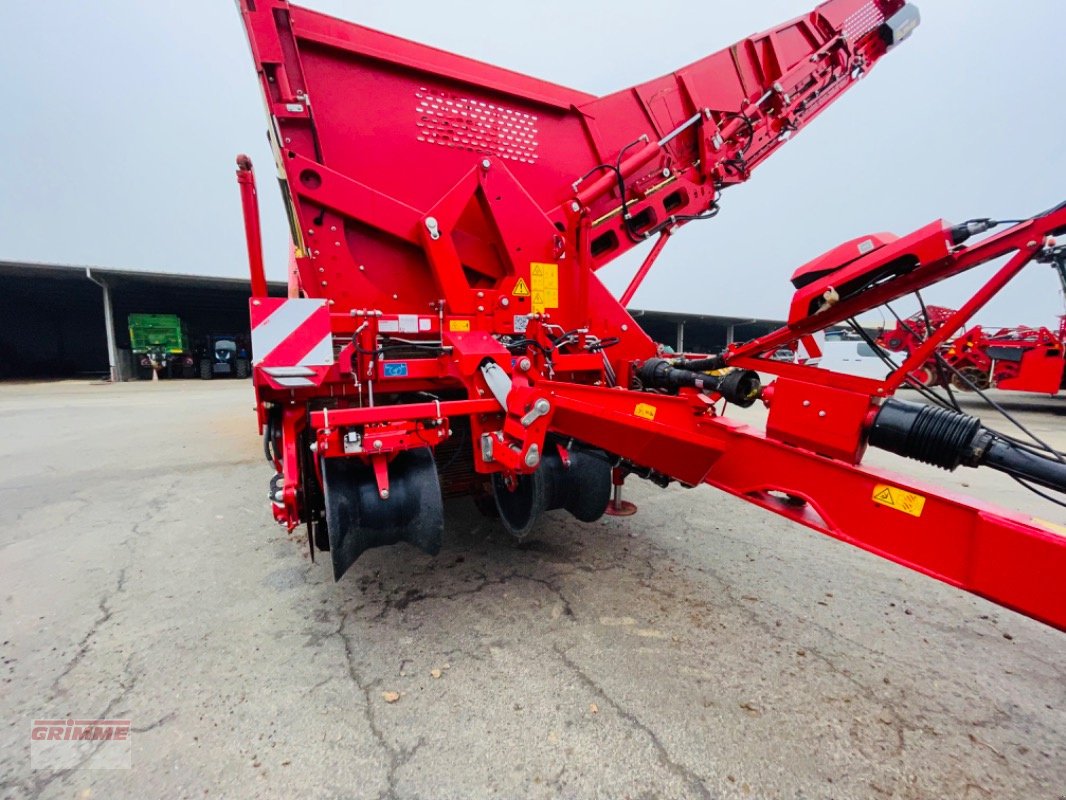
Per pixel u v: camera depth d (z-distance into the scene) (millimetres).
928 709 1743
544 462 2523
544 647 2068
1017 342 9531
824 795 1404
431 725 1652
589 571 2742
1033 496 4219
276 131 2359
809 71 3895
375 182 2598
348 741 1587
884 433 1567
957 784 1444
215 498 3982
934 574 1405
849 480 1603
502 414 2410
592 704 1747
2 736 1594
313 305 2043
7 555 2938
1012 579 1252
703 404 2014
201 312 25672
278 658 1993
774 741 1594
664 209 3508
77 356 24938
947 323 1629
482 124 2834
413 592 2508
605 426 2260
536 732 1624
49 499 3955
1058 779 1465
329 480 1995
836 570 2791
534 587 2564
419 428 1993
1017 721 1693
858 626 2250
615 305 3225
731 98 3664
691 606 2396
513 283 2777
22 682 1846
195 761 1506
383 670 1923
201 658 1992
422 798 1395
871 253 1730
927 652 2066
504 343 2715
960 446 1436
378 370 2361
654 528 3396
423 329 2541
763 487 1860
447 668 1935
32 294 21391
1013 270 1479
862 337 1986
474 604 2398
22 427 7207
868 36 4254
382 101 2582
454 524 3395
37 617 2283
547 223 2854
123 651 2033
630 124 3291
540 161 3010
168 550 3008
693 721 1673
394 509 2080
